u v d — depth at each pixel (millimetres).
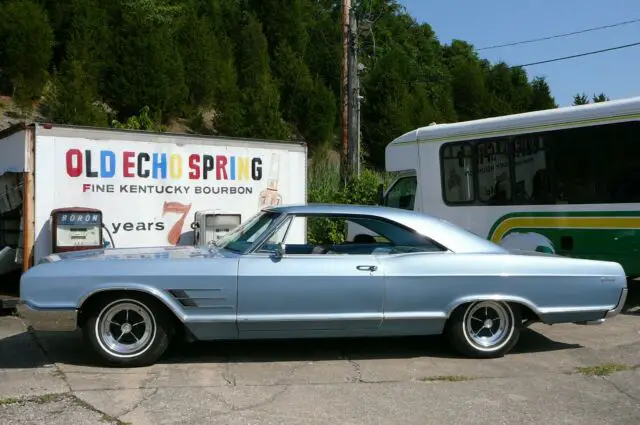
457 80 41344
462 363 5914
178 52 27000
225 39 31406
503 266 5945
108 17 27094
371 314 5730
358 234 6281
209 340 5930
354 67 16234
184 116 26969
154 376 5352
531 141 9109
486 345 6031
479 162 9758
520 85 47062
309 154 28734
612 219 8266
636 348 6516
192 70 27750
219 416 4465
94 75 23672
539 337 6980
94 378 5266
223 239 6371
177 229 9117
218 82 28234
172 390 4996
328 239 6512
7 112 21750
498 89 44531
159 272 5453
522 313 6215
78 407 4598
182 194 9156
